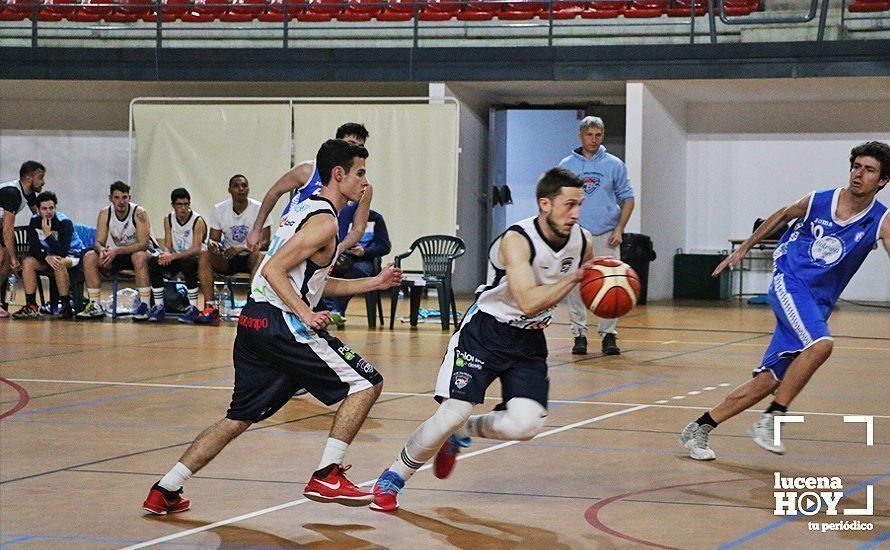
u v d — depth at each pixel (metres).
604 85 22.67
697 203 24.89
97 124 25.59
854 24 22.17
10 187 16.89
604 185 12.84
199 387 10.17
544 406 5.66
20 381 10.53
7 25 24.38
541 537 5.25
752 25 22.28
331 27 22.81
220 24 24.06
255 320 5.68
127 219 16.69
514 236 5.54
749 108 24.41
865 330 17.00
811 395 10.01
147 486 6.30
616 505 5.89
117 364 11.80
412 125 21.70
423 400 9.47
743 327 17.20
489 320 5.68
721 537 5.26
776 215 7.06
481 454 7.23
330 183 5.82
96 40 23.86
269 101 23.61
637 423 8.41
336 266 14.41
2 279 17.34
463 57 21.83
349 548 5.07
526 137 24.34
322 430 8.10
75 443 7.56
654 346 14.29
